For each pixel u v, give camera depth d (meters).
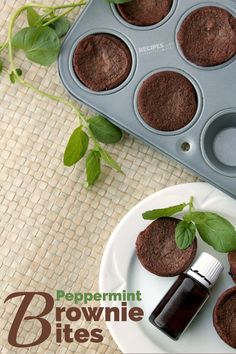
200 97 0.86
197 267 0.82
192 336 0.84
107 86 0.86
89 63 0.86
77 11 0.89
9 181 0.89
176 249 0.85
